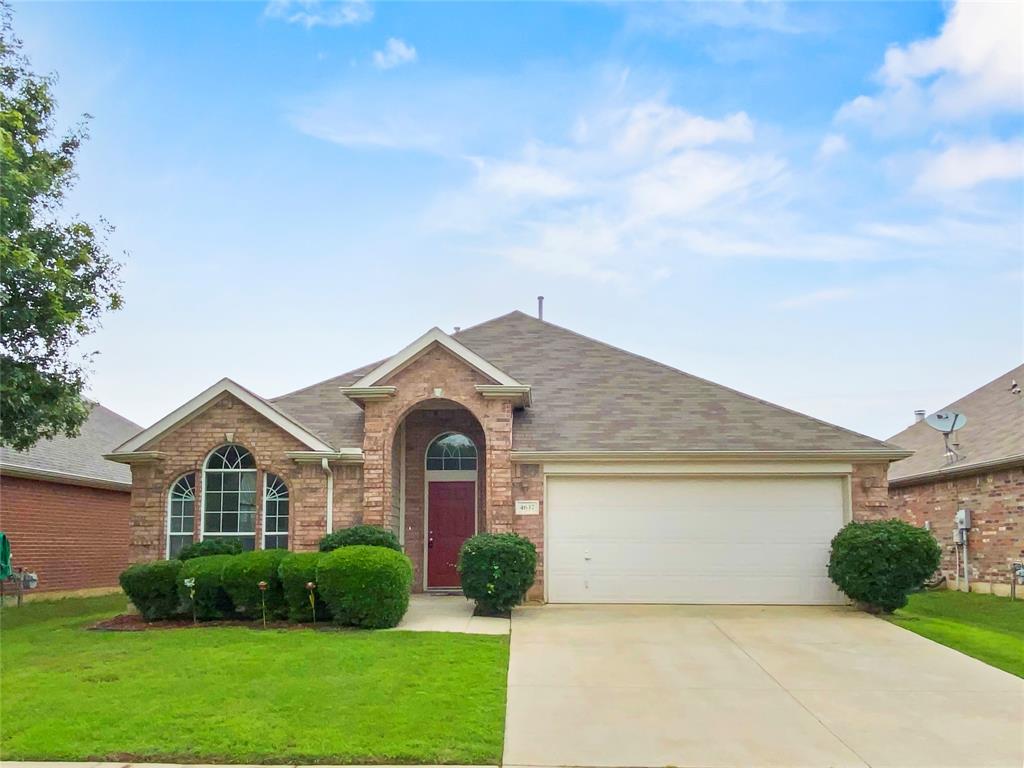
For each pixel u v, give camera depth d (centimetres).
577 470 1655
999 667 1118
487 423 1647
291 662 1057
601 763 758
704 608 1577
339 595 1315
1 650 1156
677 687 1009
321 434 1709
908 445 2650
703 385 1903
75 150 1559
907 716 904
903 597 1493
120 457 1608
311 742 779
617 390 1880
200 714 850
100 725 820
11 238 1377
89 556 2155
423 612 1497
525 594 1572
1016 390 2328
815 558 1638
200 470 1617
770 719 891
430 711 867
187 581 1366
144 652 1129
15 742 777
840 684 1030
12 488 1870
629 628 1359
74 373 1534
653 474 1658
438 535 1822
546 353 2042
